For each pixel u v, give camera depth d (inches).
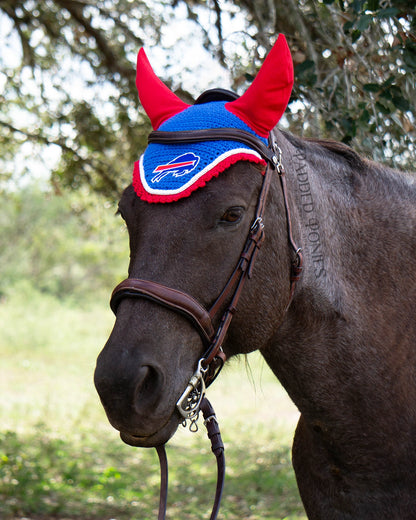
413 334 83.3
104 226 329.1
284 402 487.5
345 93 124.4
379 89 113.3
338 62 121.1
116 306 68.7
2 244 1215.6
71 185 292.5
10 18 252.4
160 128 72.2
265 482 268.2
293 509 231.9
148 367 62.8
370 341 80.5
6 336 784.9
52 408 423.5
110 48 254.4
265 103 70.1
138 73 83.4
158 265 65.4
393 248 84.3
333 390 80.5
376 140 119.4
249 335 72.2
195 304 65.1
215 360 69.2
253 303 70.9
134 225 68.8
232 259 67.6
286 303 74.0
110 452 327.6
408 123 122.5
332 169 84.7
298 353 79.9
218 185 67.0
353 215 83.2
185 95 225.8
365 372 80.0
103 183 289.1
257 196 69.9
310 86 120.0
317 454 85.8
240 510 237.3
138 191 67.9
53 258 1275.8
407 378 82.1
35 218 1184.8
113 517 226.4
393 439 80.7
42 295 1210.6
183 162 67.4
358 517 82.7
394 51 117.0
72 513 225.8
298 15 129.0
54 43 266.7
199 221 66.0
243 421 411.5
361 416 80.7
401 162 123.7
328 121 122.1
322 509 86.5
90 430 368.8
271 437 355.3
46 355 708.0
